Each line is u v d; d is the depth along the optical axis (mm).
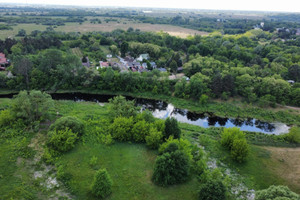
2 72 93812
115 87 90375
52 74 89438
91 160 44969
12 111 58094
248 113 77062
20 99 56844
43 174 41750
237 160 49344
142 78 91625
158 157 41594
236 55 120688
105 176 36781
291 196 31969
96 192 36656
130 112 61344
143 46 134750
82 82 90000
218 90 83562
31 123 56594
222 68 103375
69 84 89875
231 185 42969
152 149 51094
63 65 90250
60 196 37250
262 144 57625
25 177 40656
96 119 63656
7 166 42656
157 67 116250
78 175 41812
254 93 82375
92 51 136125
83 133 54938
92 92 89125
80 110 70062
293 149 55906
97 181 36562
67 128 50188
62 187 39156
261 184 43719
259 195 33812
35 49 122062
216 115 76500
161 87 89938
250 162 49656
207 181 38156
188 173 41719
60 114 65500
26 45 118625
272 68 104438
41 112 60031
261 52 131875
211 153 52156
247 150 48188
